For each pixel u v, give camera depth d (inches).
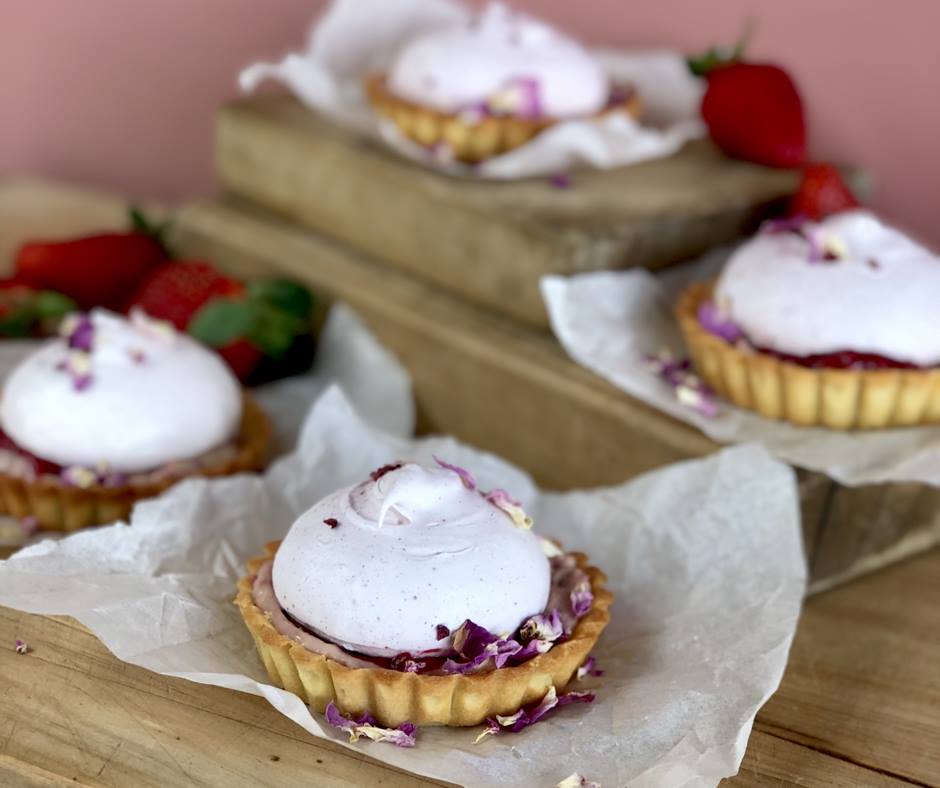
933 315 11.1
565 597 9.2
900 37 15.9
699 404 11.6
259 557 9.6
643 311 13.0
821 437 11.2
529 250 12.8
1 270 16.1
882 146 16.4
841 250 11.4
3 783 8.1
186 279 14.4
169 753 8.2
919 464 10.5
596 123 14.1
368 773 8.1
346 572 8.4
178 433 11.4
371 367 13.8
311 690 8.4
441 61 14.0
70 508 11.1
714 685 8.6
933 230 16.4
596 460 12.1
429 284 14.2
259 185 16.0
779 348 11.4
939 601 10.8
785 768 8.5
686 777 7.7
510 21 14.5
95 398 11.1
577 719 8.4
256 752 8.2
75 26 20.0
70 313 14.6
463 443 13.5
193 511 10.2
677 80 15.9
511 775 7.9
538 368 12.4
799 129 14.4
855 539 11.1
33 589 8.8
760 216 13.8
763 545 9.9
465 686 8.1
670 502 10.4
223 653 8.8
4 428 11.5
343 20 16.1
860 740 8.9
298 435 13.1
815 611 10.6
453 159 14.1
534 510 10.9
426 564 8.4
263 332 13.9
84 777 7.9
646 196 13.6
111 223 18.0
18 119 20.8
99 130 20.6
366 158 14.5
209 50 19.7
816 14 16.3
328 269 14.5
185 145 20.4
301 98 16.8
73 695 8.6
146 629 8.7
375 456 11.1
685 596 9.7
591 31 17.8
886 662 9.8
